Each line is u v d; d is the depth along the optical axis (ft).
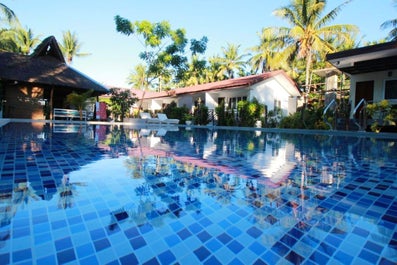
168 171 8.02
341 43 64.59
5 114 48.37
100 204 4.94
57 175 7.03
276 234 3.95
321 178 7.71
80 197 5.30
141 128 35.17
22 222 4.05
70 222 4.12
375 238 3.88
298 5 64.18
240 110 48.70
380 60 33.04
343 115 34.32
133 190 5.89
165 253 3.36
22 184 6.08
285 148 16.12
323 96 59.11
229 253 3.40
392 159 11.85
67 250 3.33
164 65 60.29
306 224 4.33
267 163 10.12
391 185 6.98
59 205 4.81
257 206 5.12
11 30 73.61
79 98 49.83
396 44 27.78
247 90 56.03
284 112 62.75
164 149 13.69
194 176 7.48
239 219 4.46
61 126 31.60
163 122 54.65
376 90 39.01
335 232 4.06
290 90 63.21
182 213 4.66
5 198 5.12
